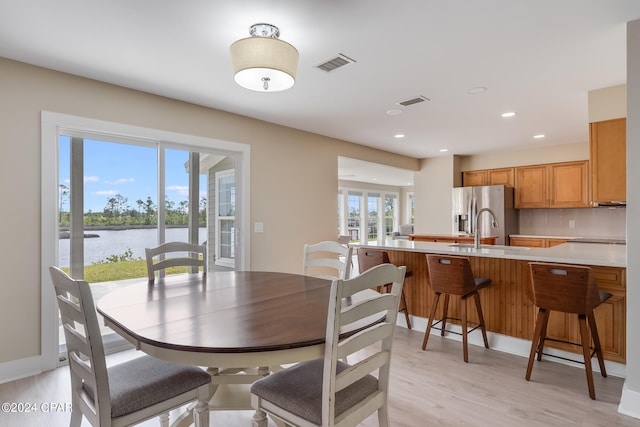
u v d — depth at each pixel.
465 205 6.26
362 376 1.36
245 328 1.34
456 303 3.40
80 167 2.97
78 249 2.96
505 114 3.97
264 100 3.48
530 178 5.98
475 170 6.64
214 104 3.60
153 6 1.89
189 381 1.49
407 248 3.52
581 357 2.72
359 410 1.38
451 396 2.28
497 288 3.14
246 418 2.08
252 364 1.20
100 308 1.62
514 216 6.24
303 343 1.21
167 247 2.52
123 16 1.99
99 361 1.25
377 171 7.98
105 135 3.09
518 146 5.82
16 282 2.55
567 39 2.28
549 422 1.99
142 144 3.32
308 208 4.75
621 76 2.88
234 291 1.96
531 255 2.82
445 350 3.07
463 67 2.72
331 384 1.21
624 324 2.54
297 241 4.59
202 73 2.80
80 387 1.49
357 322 1.43
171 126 3.40
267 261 4.24
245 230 4.02
